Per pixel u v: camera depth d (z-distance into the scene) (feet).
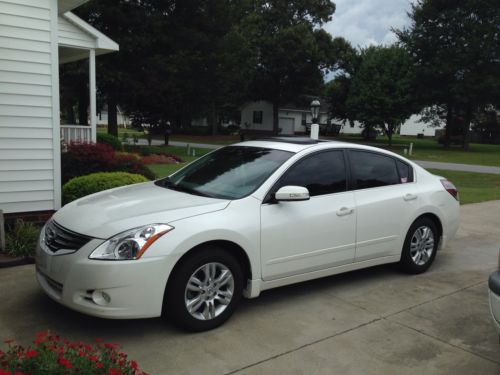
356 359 11.73
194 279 12.40
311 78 147.23
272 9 150.20
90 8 71.31
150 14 78.95
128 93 77.82
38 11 20.38
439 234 19.04
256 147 16.58
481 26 116.57
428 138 190.39
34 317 13.07
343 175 16.14
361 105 132.36
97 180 23.24
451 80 121.29
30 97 20.54
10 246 17.70
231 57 90.07
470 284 17.66
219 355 11.52
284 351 11.90
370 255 16.62
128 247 11.51
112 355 8.38
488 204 36.86
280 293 15.92
